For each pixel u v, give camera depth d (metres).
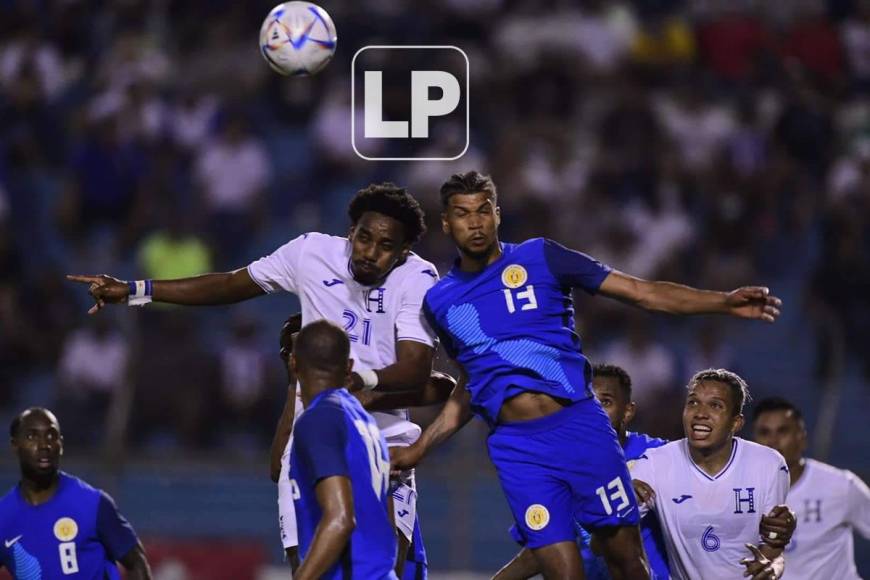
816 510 30.44
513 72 62.06
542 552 23.61
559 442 23.48
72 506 27.50
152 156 58.81
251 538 48.38
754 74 64.88
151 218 57.88
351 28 61.56
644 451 26.58
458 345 23.94
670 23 64.62
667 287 23.14
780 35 66.19
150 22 65.12
